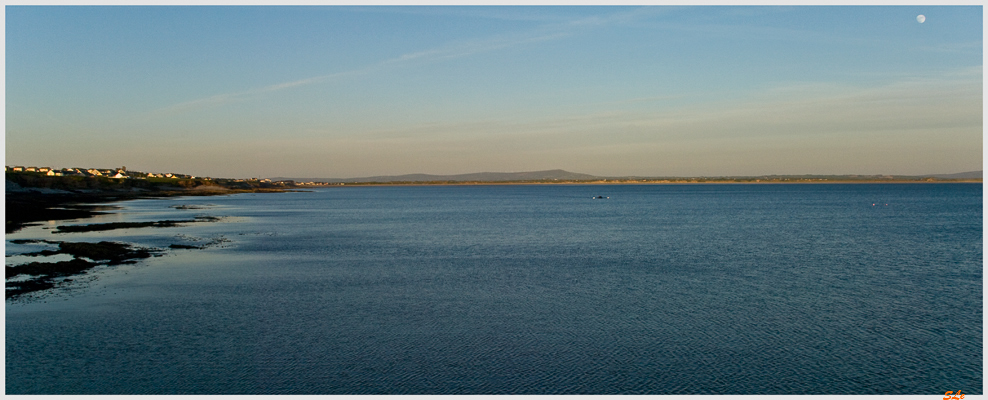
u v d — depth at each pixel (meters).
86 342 19.52
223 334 20.55
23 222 63.81
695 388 16.41
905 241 49.66
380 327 21.55
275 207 112.38
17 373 17.00
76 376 16.81
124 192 164.50
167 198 149.38
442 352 18.95
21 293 25.89
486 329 21.38
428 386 16.44
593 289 28.38
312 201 148.38
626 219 79.06
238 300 25.55
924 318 22.88
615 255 40.88
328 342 19.83
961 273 32.84
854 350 19.19
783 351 19.16
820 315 23.30
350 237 53.44
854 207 111.62
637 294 27.25
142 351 18.77
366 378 16.94
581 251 43.16
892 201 140.25
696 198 171.75
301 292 27.36
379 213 94.56
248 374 17.11
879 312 23.73
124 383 16.44
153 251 40.22
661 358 18.50
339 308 24.30
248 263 36.06
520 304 25.20
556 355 18.69
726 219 78.25
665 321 22.47
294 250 42.97
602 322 22.31
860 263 36.72
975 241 49.41
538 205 128.38
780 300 25.97
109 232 54.34
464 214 92.38
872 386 16.58
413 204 132.88
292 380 16.73
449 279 31.02
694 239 51.69
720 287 28.84
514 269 34.47
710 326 21.77
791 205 122.12
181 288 27.86
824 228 62.97
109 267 33.25
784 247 45.50
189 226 63.44
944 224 68.12
